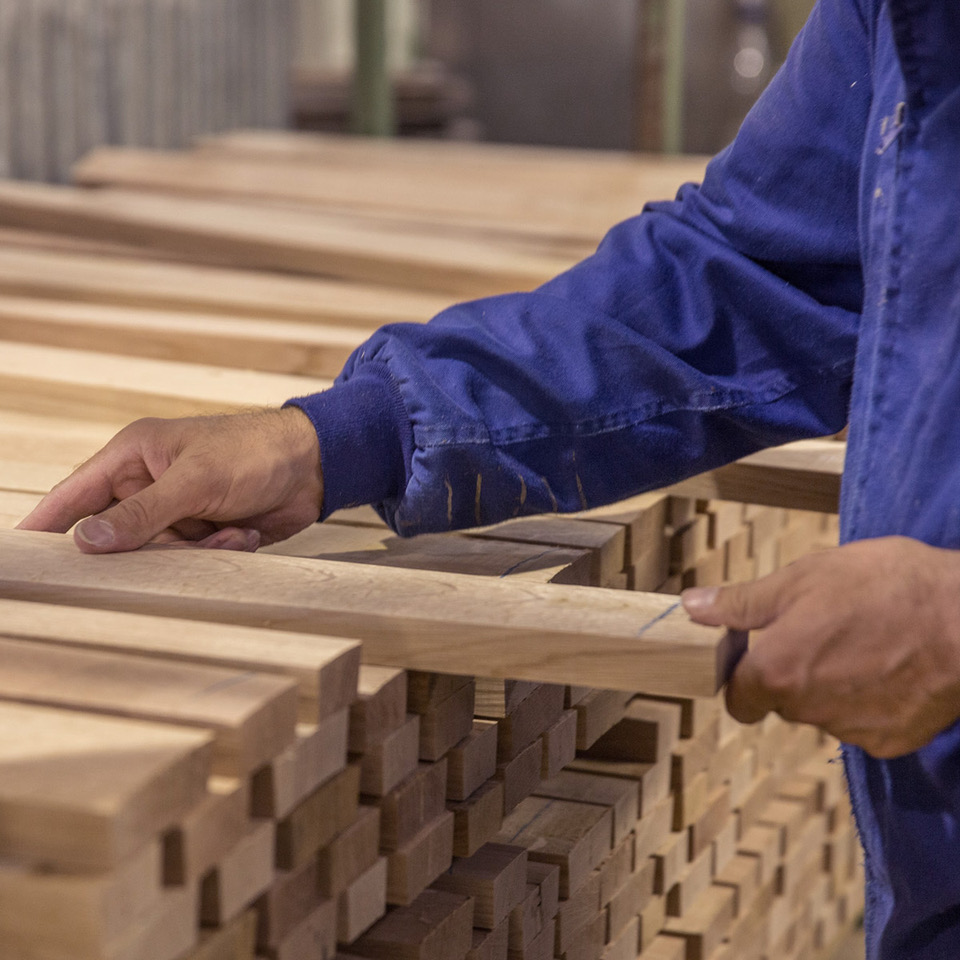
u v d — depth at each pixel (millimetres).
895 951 1196
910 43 1072
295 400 1303
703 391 1308
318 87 6621
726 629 1054
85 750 828
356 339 2143
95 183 4004
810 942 2639
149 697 905
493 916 1284
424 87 7320
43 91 4441
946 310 1079
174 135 5191
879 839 1155
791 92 1314
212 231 3082
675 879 1862
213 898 889
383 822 1108
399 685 1097
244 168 4035
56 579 1164
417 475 1273
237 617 1129
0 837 782
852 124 1272
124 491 1315
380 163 4586
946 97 1072
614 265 1374
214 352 2148
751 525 2020
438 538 1471
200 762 847
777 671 1025
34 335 2262
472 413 1276
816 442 1746
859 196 1198
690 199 1396
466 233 3289
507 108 9133
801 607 1021
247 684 928
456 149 5137
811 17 1326
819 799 2609
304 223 3281
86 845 768
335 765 1007
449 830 1186
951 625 997
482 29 9008
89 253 3199
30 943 779
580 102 9055
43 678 933
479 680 1254
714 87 8891
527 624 1072
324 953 1029
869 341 1146
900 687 1011
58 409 1918
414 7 8711
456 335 1314
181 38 5180
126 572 1181
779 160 1310
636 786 1678
